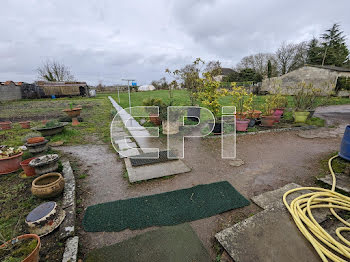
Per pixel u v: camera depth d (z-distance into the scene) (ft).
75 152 13.47
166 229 5.99
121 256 5.05
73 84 69.36
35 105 46.21
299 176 9.43
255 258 4.83
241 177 9.50
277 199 7.39
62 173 9.70
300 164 10.88
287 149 13.55
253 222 6.03
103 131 19.79
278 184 8.73
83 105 44.42
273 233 5.59
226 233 5.66
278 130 18.71
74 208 6.95
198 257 4.99
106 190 8.48
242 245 5.22
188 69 24.27
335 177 8.84
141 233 5.87
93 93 77.61
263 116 20.59
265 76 90.12
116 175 9.96
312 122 21.85
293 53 87.04
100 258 5.00
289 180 9.09
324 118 25.08
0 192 8.27
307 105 23.61
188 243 5.44
